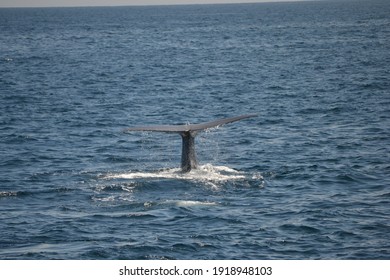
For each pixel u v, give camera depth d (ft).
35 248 176.65
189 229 188.85
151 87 524.11
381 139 305.73
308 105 409.69
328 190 225.35
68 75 622.54
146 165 263.70
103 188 225.15
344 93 456.45
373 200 213.66
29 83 556.10
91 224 193.67
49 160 275.80
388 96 437.58
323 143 299.58
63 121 367.86
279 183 233.35
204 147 295.07
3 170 259.39
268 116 375.86
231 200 212.64
